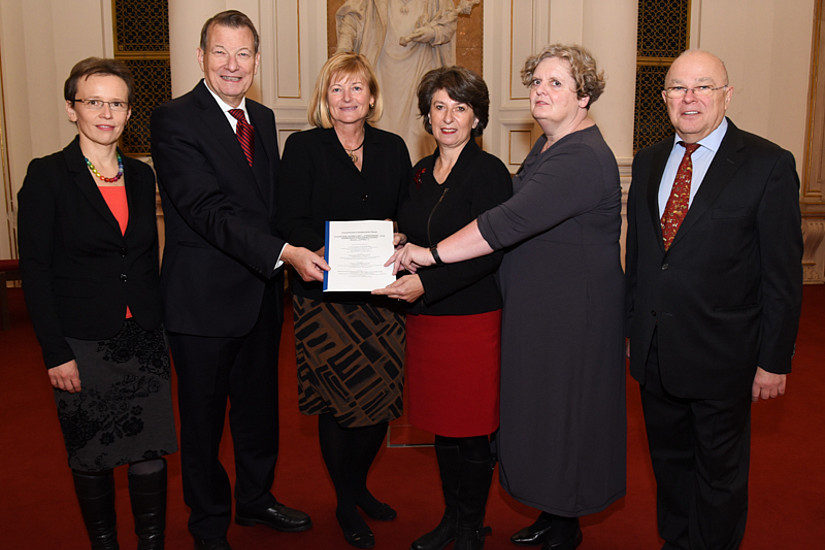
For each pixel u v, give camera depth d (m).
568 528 2.54
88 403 2.15
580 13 7.09
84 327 2.13
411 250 2.25
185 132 2.31
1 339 5.81
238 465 2.73
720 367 2.10
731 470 2.18
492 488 3.17
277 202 2.49
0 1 7.18
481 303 2.34
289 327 6.17
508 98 7.48
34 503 2.97
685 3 7.66
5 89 7.29
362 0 6.83
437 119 2.34
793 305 2.05
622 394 2.37
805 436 3.76
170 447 2.28
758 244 2.08
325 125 2.49
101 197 2.17
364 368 2.47
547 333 2.26
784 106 7.94
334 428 2.62
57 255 2.15
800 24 7.80
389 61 6.81
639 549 2.63
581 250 2.23
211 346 2.41
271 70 7.06
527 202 2.13
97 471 2.20
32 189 2.12
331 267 2.25
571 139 2.21
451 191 2.35
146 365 2.24
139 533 2.31
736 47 7.78
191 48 5.86
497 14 7.41
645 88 7.69
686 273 2.11
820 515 2.87
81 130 2.19
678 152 2.20
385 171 2.53
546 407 2.28
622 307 2.34
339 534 2.72
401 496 3.06
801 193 8.21
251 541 2.67
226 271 2.38
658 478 2.39
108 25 7.21
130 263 2.21
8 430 3.84
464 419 2.36
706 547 2.24
